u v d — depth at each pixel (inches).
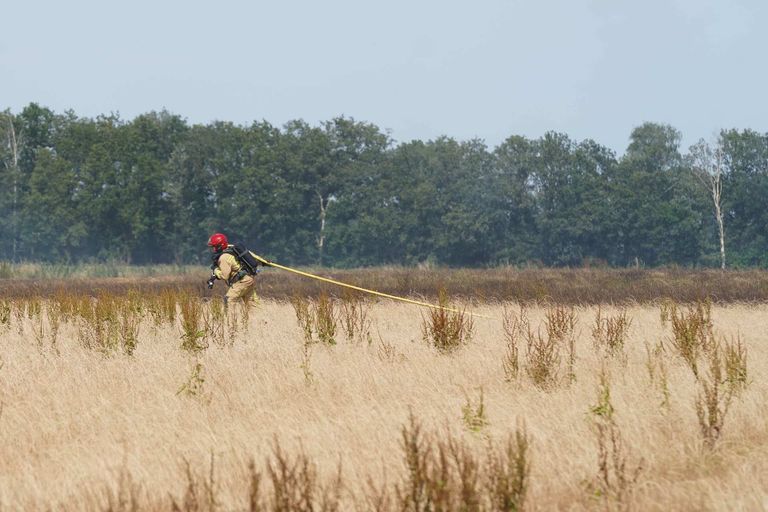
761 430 737.6
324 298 1363.2
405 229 7864.2
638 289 2375.7
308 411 836.0
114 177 7672.2
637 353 1155.9
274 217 7824.8
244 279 1692.9
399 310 1729.8
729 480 600.1
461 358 1106.1
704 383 798.5
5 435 769.6
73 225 7623.0
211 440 730.8
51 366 1079.6
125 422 808.9
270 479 620.7
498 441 692.1
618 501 580.7
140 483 598.9
